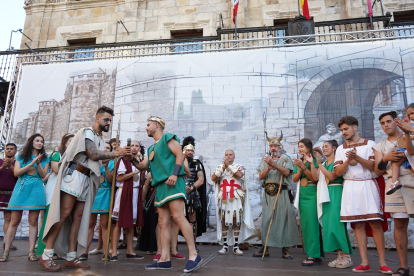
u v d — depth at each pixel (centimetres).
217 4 983
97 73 636
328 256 422
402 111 520
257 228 516
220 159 556
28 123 634
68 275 237
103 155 275
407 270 251
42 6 1069
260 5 950
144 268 279
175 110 590
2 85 828
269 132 552
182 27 990
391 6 880
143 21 1008
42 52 845
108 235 294
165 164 267
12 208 332
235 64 587
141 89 612
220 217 427
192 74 598
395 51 541
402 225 256
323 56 562
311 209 332
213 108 578
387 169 266
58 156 371
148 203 402
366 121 527
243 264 315
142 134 595
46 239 269
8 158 376
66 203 274
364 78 542
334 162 304
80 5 1059
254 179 538
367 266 277
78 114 626
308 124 544
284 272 272
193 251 264
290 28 707
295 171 365
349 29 813
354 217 278
